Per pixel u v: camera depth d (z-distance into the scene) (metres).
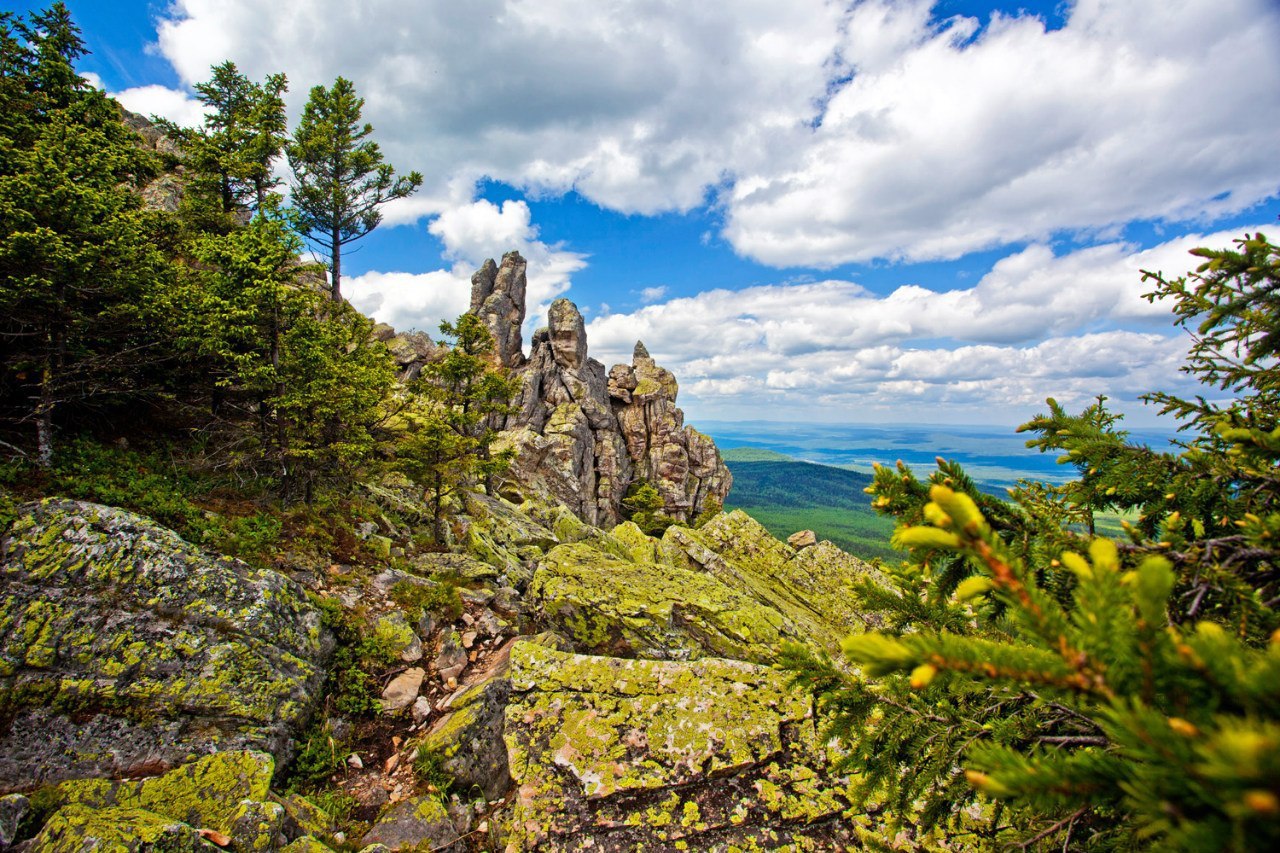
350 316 20.45
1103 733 2.77
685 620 12.62
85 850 4.99
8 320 10.84
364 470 19.23
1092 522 3.30
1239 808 0.63
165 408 15.34
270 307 13.91
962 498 1.37
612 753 7.08
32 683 7.25
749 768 6.96
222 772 6.73
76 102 15.96
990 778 1.36
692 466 73.62
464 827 7.44
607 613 12.29
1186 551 2.54
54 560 8.33
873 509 3.22
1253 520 2.33
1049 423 3.64
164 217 16.95
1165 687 1.13
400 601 12.86
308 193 27.95
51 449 10.79
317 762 8.53
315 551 13.18
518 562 21.88
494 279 63.41
